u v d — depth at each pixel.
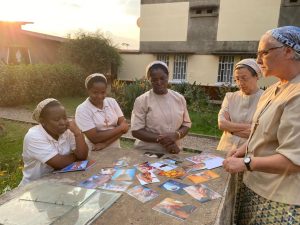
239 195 2.11
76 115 2.70
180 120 2.62
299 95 1.48
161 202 1.54
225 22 12.30
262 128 1.68
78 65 14.23
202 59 13.00
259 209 1.78
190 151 5.79
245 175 1.95
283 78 1.66
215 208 1.49
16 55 14.31
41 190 1.64
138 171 1.96
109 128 2.79
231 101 2.82
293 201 1.55
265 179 1.74
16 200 1.51
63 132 2.10
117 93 9.21
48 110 2.02
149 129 2.59
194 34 12.98
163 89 2.52
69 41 14.98
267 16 11.50
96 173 1.92
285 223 1.60
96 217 1.37
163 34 13.67
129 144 6.03
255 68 2.57
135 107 2.63
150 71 2.49
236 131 2.61
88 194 1.59
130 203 1.52
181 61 13.61
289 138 1.47
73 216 1.35
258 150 1.74
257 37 11.81
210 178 1.86
